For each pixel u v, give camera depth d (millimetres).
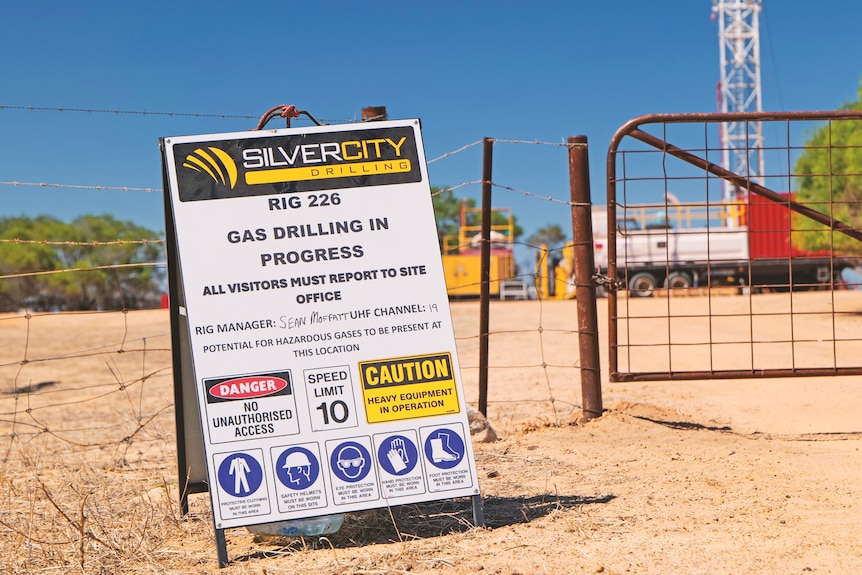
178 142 4539
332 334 4496
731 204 7207
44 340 26750
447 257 44094
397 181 4668
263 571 4086
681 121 7152
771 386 10023
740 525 4488
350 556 4238
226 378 4383
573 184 7441
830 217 7215
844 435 7074
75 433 8922
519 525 4637
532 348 17453
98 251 51156
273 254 4520
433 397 4535
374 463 4441
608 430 7180
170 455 7324
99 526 4945
